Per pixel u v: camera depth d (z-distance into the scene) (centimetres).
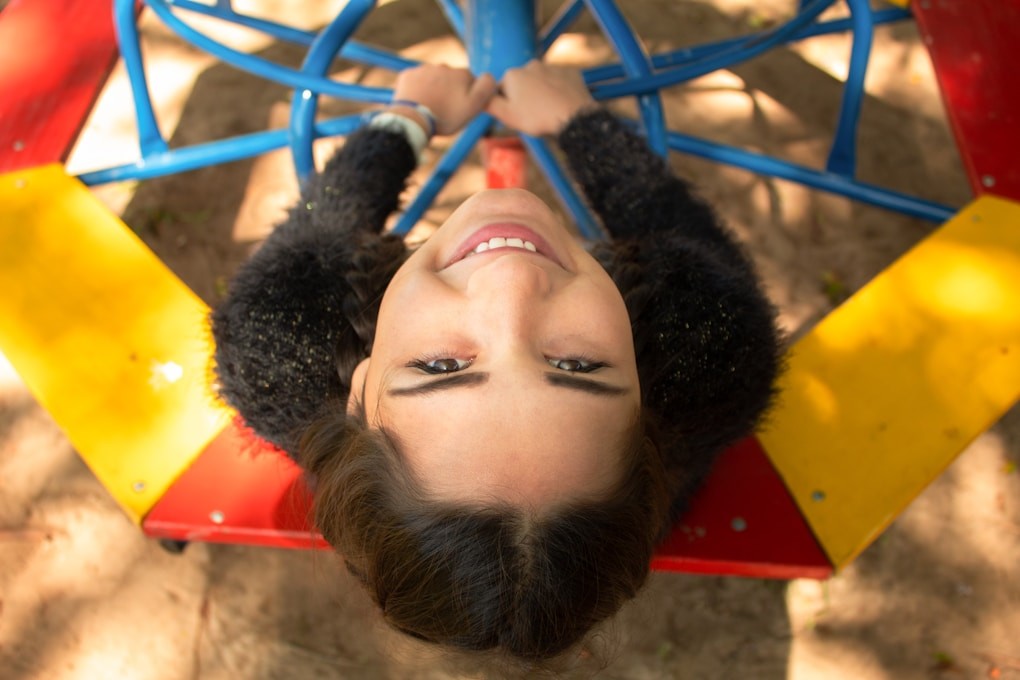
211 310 144
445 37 281
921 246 171
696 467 132
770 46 170
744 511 146
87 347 158
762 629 207
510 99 176
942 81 197
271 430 131
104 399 153
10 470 218
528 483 86
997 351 158
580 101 172
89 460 148
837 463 150
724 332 129
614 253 138
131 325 161
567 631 90
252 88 272
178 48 279
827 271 244
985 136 188
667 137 192
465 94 177
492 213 109
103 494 216
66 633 204
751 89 272
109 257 168
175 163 196
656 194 157
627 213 156
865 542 144
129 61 187
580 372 93
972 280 166
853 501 147
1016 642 206
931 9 208
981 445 224
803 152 262
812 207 253
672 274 133
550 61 277
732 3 292
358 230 146
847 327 161
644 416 106
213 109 268
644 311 129
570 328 95
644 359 125
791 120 267
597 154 161
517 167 217
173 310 163
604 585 91
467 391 89
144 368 156
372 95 172
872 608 209
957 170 260
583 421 88
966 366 157
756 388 130
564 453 87
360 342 130
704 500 147
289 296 133
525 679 95
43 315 161
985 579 211
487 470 86
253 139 195
